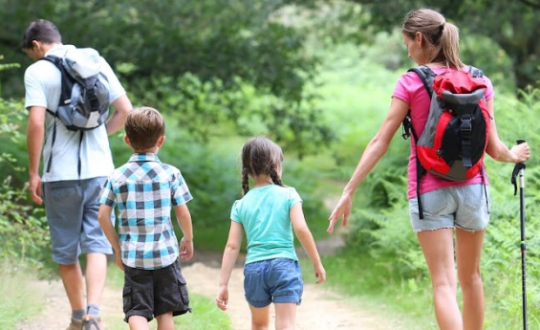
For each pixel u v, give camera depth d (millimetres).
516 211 16656
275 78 35344
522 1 32438
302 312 17516
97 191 13031
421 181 10250
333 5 40656
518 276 14648
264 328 11008
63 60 12891
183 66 34125
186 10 33250
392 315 16516
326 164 54562
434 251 10242
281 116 38719
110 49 32719
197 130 39375
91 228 12953
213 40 33812
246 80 35438
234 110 37906
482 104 10008
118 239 11328
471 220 10289
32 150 12688
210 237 32688
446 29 10523
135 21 33375
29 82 12719
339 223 34750
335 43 44094
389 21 35562
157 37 33125
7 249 18094
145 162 11133
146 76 34844
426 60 10719
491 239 16594
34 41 13516
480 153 9945
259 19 34125
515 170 11328
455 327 9953
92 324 11953
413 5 33281
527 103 21500
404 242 20016
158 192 11031
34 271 19172
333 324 15859
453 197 10164
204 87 35906
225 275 10820
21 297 15289
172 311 11148
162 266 10938
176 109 36594
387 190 22734
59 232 13016
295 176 47125
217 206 37281
